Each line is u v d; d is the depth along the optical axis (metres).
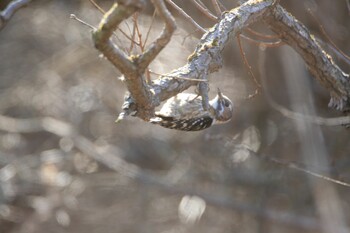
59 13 18.72
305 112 11.98
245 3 6.42
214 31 6.10
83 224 16.27
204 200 16.06
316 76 7.38
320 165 11.82
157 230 16.23
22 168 16.88
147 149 17.55
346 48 13.14
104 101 18.03
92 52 18.25
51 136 17.78
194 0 6.72
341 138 15.10
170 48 14.68
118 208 16.64
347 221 14.60
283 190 16.02
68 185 16.73
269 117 15.53
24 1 5.71
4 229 16.06
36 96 18.23
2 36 19.27
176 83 5.55
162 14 4.79
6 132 17.80
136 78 4.96
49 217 16.17
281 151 15.42
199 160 16.98
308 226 15.10
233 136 15.88
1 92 18.56
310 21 12.81
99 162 17.22
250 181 16.31
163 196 16.91
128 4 4.57
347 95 7.41
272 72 14.48
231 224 16.00
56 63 18.61
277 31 6.92
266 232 15.57
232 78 14.92
